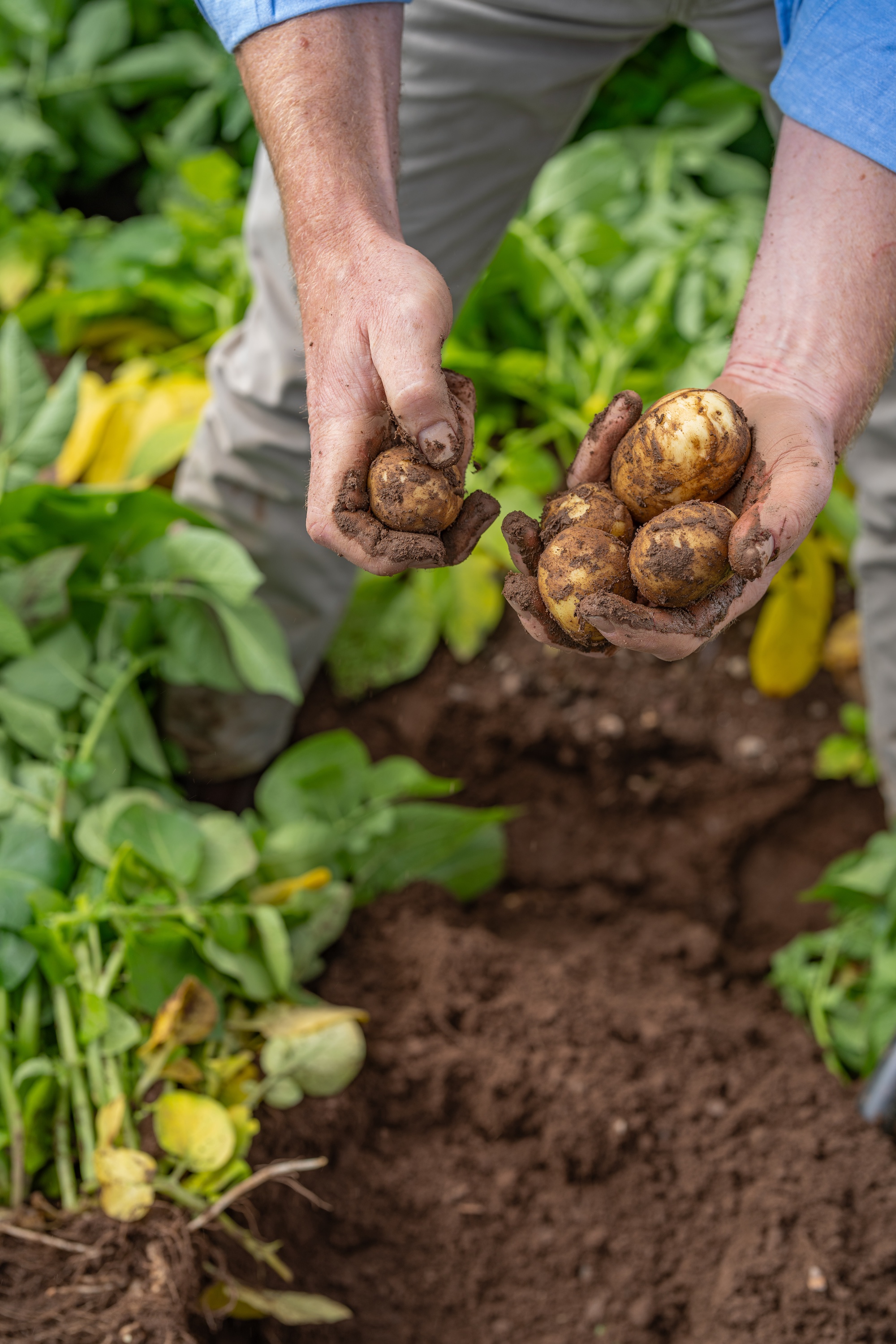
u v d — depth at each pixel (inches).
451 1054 73.7
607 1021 75.6
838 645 90.0
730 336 95.5
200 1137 66.5
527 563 57.4
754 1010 79.3
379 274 55.9
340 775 78.4
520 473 92.0
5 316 106.9
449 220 71.0
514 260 96.9
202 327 103.0
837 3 57.8
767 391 57.6
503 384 97.7
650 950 82.4
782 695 89.4
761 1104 73.4
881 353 58.0
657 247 101.5
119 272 104.6
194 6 120.3
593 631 55.9
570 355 100.5
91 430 90.9
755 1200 70.6
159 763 76.7
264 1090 69.6
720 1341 68.1
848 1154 71.8
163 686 79.9
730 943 85.5
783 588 87.7
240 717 80.4
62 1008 68.4
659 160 105.3
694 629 55.1
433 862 81.0
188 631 76.8
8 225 109.3
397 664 89.6
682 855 87.1
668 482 56.0
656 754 88.5
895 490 71.7
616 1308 69.6
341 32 58.8
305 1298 67.0
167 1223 65.1
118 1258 64.4
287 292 70.5
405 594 90.3
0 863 69.6
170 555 74.7
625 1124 72.2
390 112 59.4
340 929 75.3
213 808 78.6
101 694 75.0
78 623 77.4
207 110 115.9
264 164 71.1
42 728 73.1
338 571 77.8
